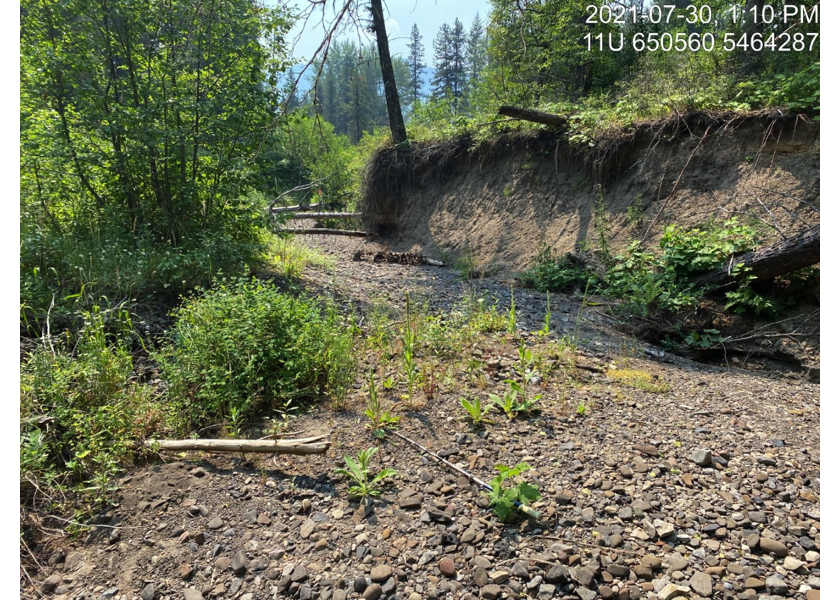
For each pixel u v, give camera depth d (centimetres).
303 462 293
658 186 817
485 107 1360
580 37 1266
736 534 223
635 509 239
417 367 416
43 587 215
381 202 1389
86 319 389
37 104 564
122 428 302
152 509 256
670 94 875
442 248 1182
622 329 611
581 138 917
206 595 206
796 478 264
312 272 827
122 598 208
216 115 630
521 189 1072
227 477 282
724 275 615
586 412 343
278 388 368
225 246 603
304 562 219
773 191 682
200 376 355
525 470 263
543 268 840
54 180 594
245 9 645
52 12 550
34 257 493
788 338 557
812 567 201
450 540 224
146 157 595
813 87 694
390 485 268
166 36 614
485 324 524
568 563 207
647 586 195
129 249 564
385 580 205
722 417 345
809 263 559
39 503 259
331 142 2145
